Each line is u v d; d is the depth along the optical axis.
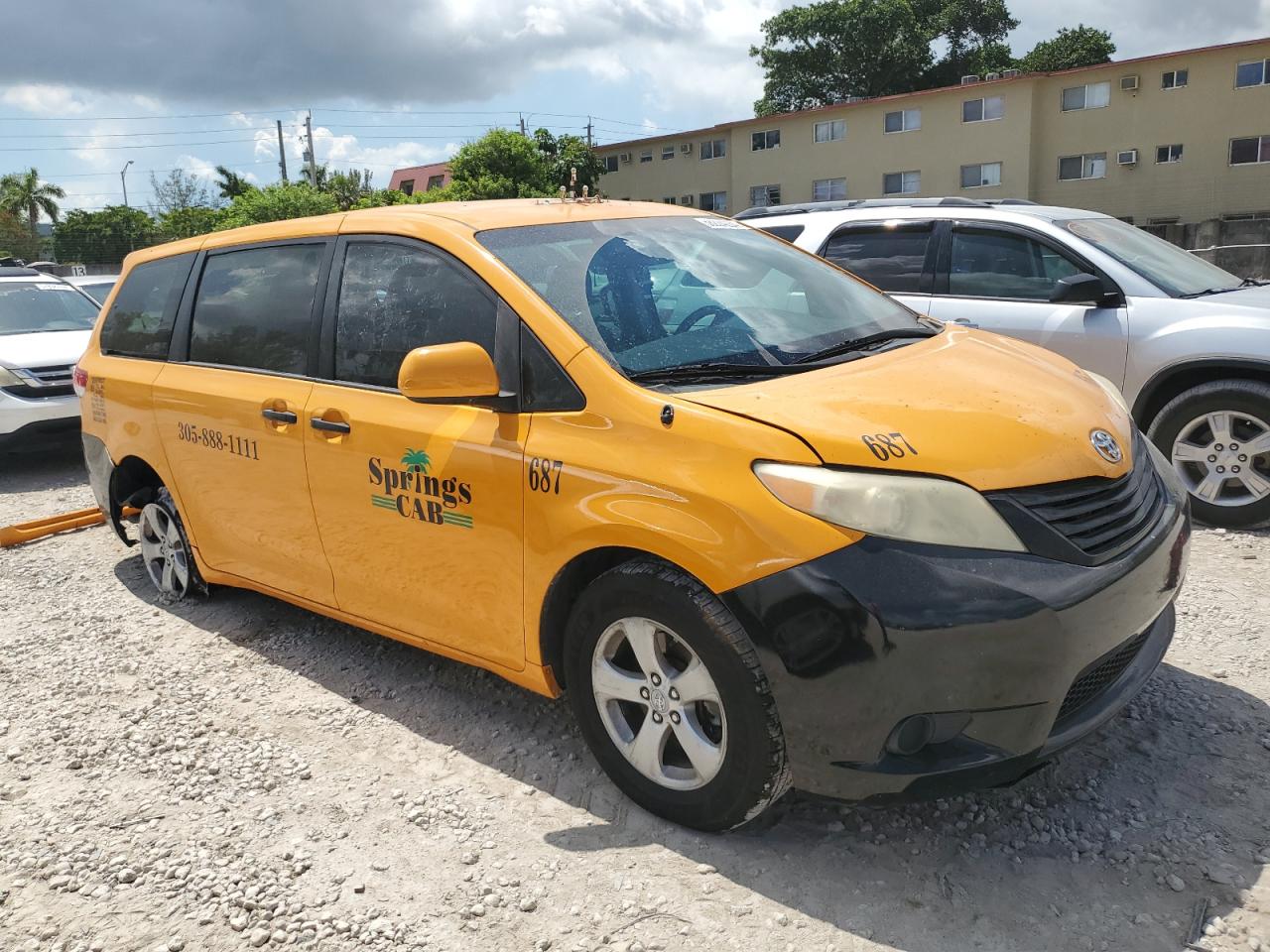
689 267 3.50
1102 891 2.57
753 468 2.55
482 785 3.21
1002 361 3.28
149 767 3.43
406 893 2.70
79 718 3.82
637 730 2.99
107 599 5.16
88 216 59.16
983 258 6.26
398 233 3.57
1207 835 2.76
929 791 2.48
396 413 3.38
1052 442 2.71
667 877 2.70
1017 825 2.85
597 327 3.04
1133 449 3.01
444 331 3.32
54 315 9.89
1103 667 2.71
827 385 2.85
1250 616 4.19
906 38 50.03
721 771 2.69
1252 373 5.30
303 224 4.03
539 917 2.58
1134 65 34.62
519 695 3.83
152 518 5.00
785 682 2.49
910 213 6.63
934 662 2.38
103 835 3.04
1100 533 2.62
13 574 5.67
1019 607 2.39
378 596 3.63
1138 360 5.57
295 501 3.82
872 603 2.38
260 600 4.99
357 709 3.79
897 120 38.69
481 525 3.12
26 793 3.31
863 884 2.63
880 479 2.48
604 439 2.83
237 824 3.06
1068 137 36.38
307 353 3.81
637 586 2.74
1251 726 3.30
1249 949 2.34
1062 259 5.97
